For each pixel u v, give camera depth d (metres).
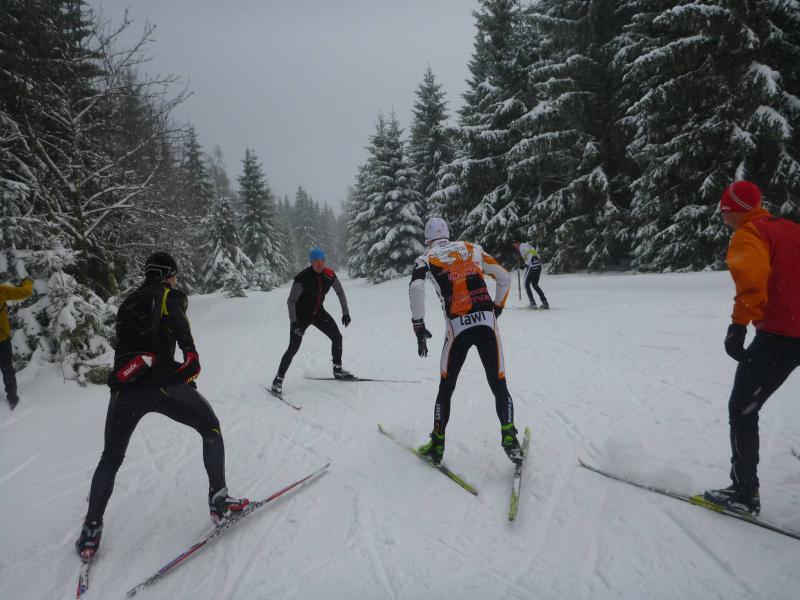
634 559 2.13
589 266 15.97
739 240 2.13
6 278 5.96
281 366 5.25
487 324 3.03
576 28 15.70
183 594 2.16
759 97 10.91
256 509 2.85
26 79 7.32
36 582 2.33
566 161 16.53
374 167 31.47
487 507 2.67
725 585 1.92
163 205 11.12
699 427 3.43
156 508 2.96
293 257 54.72
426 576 2.15
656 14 14.02
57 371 5.74
